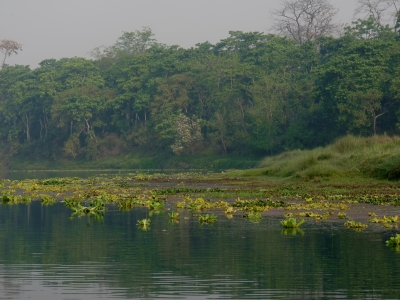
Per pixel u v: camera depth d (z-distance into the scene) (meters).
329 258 13.46
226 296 10.43
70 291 10.80
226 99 86.31
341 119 66.50
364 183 33.25
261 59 91.62
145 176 50.94
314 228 17.83
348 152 40.00
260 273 12.08
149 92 96.94
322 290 10.80
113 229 18.12
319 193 28.31
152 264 12.95
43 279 11.70
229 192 30.09
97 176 57.53
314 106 78.56
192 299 10.25
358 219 19.80
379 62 69.25
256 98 80.56
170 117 88.44
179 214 21.72
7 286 11.16
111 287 11.06
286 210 22.41
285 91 81.75
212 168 81.44
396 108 67.44
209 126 88.88
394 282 11.34
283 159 48.81
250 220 19.81
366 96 64.50
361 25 86.19
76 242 15.81
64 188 35.47
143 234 17.02
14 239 16.42
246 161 77.56
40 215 21.98
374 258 13.41
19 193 32.91
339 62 71.38
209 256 13.77
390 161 34.28
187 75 93.88
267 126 78.81
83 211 22.61
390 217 19.31
